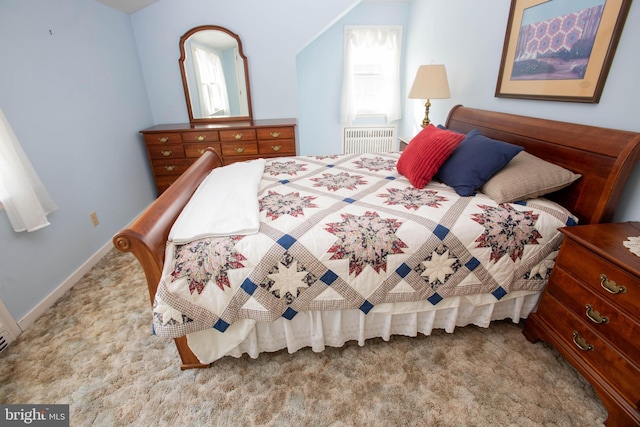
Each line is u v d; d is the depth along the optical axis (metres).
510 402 1.30
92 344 1.66
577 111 1.63
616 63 1.42
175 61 3.35
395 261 1.37
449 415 1.26
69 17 2.31
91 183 2.45
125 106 2.99
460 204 1.56
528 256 1.45
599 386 1.20
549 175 1.54
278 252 1.29
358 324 1.51
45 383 1.45
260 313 1.32
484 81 2.37
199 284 1.25
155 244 1.21
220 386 1.41
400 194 1.74
